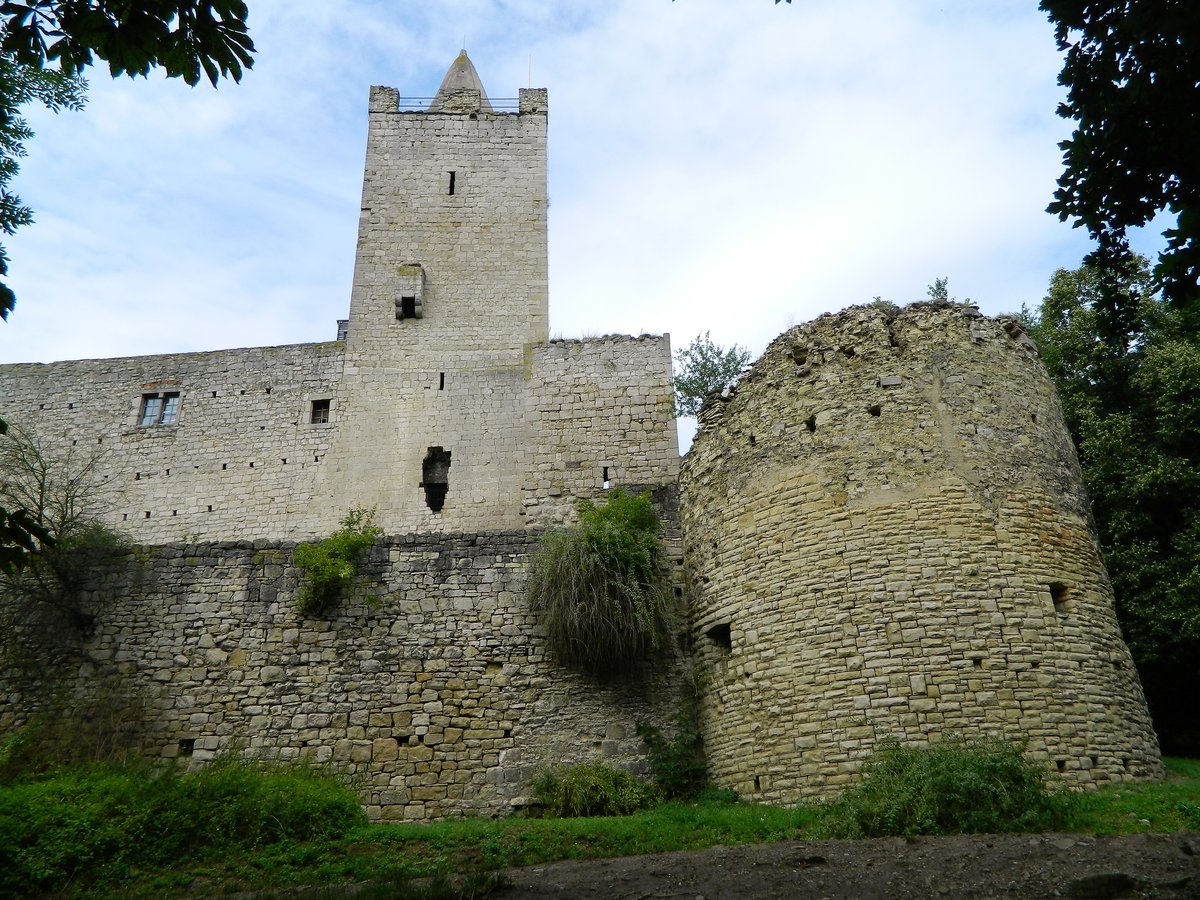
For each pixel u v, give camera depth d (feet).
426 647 49.93
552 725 48.49
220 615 50.16
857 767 38.11
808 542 42.83
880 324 45.93
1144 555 59.11
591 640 48.73
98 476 77.20
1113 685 39.73
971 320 45.70
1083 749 37.32
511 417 75.87
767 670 42.47
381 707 48.49
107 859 34.55
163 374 80.84
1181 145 26.76
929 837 31.71
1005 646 38.60
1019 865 28.43
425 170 88.07
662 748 47.37
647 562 50.93
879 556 40.81
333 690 48.78
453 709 48.62
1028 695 37.83
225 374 80.38
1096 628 40.68
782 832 35.09
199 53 24.26
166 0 23.68
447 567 51.78
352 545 51.88
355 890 30.91
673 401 74.23
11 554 25.25
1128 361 68.44
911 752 36.14
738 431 48.39
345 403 78.23
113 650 49.26
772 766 40.98
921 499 41.37
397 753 47.55
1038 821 32.04
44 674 48.67
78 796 37.19
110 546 52.90
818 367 46.29
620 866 32.42
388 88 91.45
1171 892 25.61
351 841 36.68
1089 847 29.40
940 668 38.34
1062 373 70.85
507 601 51.13
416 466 75.25
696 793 45.01
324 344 80.89
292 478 75.92
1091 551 43.11
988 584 39.63
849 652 39.93
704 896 28.53
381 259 84.28
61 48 24.09
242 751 47.21
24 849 33.86
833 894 27.78
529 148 89.40
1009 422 43.52
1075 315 71.05
